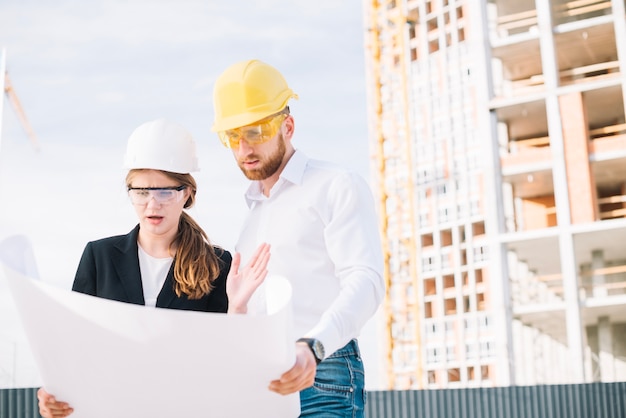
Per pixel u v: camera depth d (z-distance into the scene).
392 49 46.25
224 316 1.71
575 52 34.81
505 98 33.38
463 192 47.75
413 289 43.91
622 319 32.47
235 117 2.66
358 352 2.68
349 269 2.55
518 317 33.66
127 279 2.85
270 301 1.95
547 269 35.19
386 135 47.62
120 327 1.73
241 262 2.83
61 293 1.71
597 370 32.44
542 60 33.50
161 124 2.81
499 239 32.94
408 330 46.31
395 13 46.16
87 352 1.79
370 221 2.64
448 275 47.09
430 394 19.22
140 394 1.85
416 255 46.97
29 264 2.01
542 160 32.47
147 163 2.75
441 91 49.72
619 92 32.28
